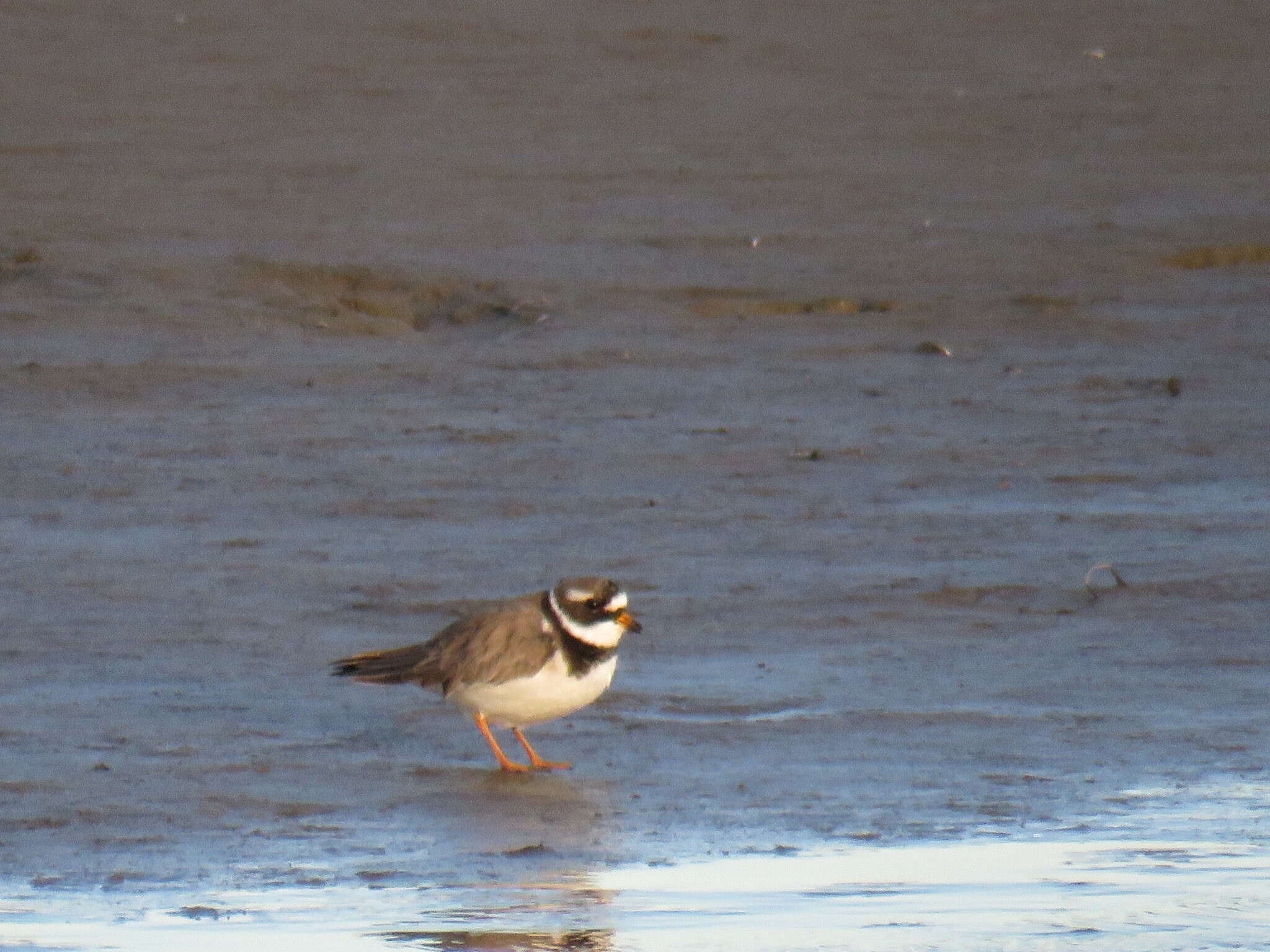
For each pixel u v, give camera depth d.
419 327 24.00
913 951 8.12
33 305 23.62
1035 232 29.23
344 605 13.30
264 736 10.80
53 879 8.75
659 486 16.66
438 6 51.28
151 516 15.54
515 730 10.53
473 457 17.58
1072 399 20.19
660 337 23.14
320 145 35.38
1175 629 12.88
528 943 8.12
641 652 12.38
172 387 20.33
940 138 37.28
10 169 32.53
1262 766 10.49
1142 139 37.25
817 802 9.92
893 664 12.17
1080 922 8.46
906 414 19.50
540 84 42.12
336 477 16.84
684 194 31.75
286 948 7.97
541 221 29.45
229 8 50.12
